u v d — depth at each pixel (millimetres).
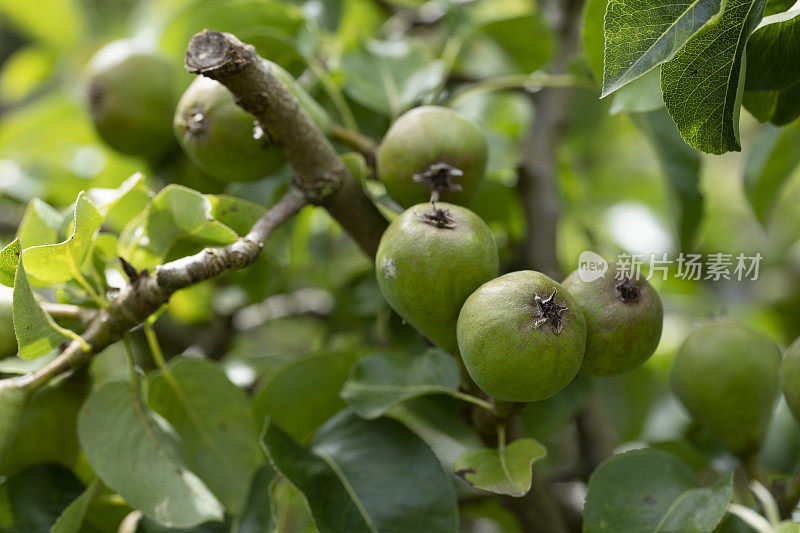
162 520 763
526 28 922
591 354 736
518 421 785
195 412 821
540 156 948
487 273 736
